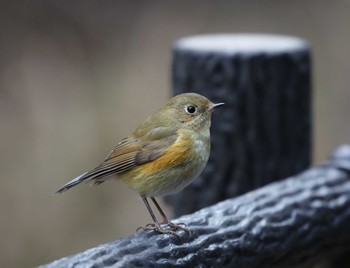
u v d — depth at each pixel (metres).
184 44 6.19
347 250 5.64
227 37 6.56
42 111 14.95
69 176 13.89
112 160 5.42
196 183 6.11
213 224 4.52
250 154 6.00
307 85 6.20
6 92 15.30
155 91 15.20
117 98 15.02
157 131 5.38
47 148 14.24
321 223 5.20
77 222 13.38
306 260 5.24
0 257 13.17
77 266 3.69
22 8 16.23
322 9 16.12
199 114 5.44
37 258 13.24
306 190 5.30
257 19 16.47
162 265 4.04
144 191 5.39
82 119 14.67
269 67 5.94
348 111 14.33
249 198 4.96
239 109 5.95
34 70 15.72
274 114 6.00
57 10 16.31
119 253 3.91
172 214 6.51
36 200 13.61
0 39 16.00
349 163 5.62
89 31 16.28
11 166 13.98
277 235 4.80
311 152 6.44
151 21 16.47
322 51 15.50
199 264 4.26
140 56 15.93
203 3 16.83
